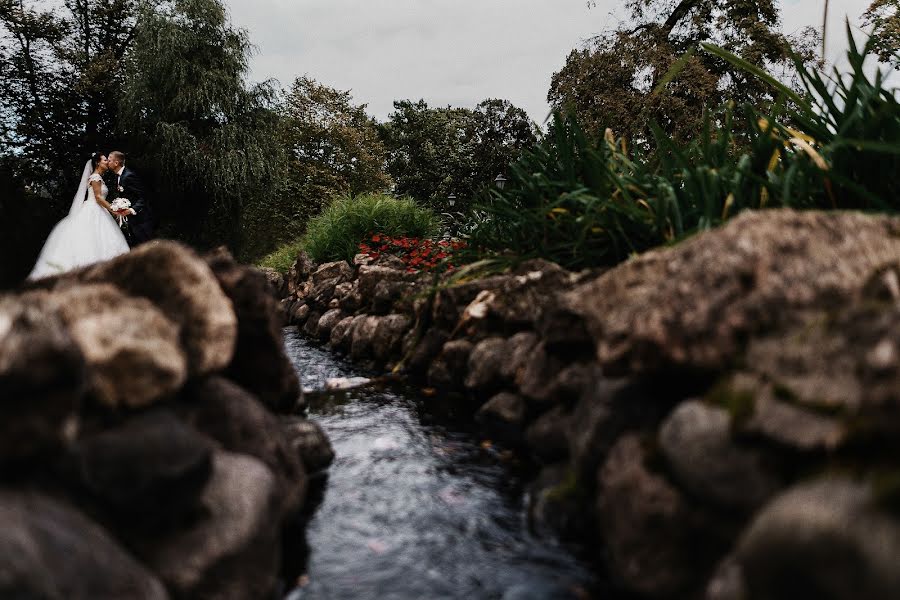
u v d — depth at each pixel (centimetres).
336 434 284
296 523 193
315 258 943
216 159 1833
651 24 1919
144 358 137
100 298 148
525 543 179
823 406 110
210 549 130
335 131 3688
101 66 1889
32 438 104
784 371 122
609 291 201
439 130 4538
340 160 3741
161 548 127
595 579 158
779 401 117
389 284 495
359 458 251
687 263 159
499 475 230
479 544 179
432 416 309
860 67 227
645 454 147
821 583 88
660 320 149
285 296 969
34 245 1830
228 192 1900
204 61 1842
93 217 616
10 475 106
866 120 224
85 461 120
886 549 82
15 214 1852
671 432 136
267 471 158
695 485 127
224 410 174
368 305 552
